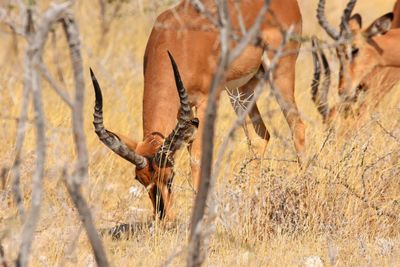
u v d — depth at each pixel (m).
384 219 24.14
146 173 24.64
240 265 21.12
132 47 42.72
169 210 24.59
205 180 13.84
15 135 30.42
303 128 30.03
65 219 23.64
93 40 42.03
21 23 14.74
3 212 23.62
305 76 40.53
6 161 26.31
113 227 25.47
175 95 27.09
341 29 35.66
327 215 24.41
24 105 13.98
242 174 25.41
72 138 29.97
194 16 27.69
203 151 13.70
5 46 31.16
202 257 15.61
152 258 21.70
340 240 22.91
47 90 35.06
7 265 17.45
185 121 24.33
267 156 28.47
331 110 33.00
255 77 30.53
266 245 22.98
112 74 37.44
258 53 29.20
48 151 26.94
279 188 24.95
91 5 42.66
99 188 26.62
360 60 35.88
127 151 24.17
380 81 35.50
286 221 24.42
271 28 29.36
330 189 24.69
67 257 19.83
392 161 26.14
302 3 54.97
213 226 19.11
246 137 28.92
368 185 25.06
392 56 36.00
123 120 33.91
